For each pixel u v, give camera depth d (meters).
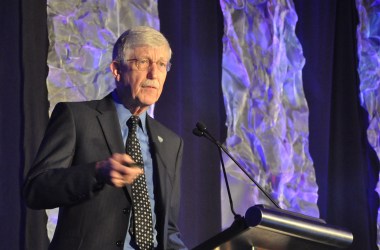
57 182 3.05
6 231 5.17
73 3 5.70
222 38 6.40
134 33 3.62
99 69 5.72
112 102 3.63
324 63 6.87
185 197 5.91
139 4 5.96
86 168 3.03
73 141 3.38
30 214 5.22
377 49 7.12
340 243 3.10
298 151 6.59
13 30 5.41
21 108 5.33
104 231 3.23
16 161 5.26
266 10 6.61
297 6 6.93
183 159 5.96
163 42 3.65
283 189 6.41
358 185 6.83
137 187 3.39
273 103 6.46
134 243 3.30
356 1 7.15
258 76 6.47
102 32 5.78
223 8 6.44
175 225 3.63
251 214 2.80
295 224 2.91
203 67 6.22
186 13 6.22
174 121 5.96
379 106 7.02
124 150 3.45
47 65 5.51
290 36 6.77
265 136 6.39
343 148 6.91
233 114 6.31
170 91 6.00
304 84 6.82
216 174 6.10
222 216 6.06
